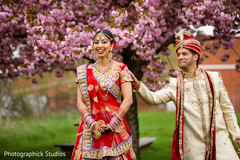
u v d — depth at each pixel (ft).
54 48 14.11
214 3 13.89
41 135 35.17
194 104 9.68
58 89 67.41
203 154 9.43
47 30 14.49
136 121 17.99
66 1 17.11
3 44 16.39
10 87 47.50
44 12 14.57
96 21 15.66
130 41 13.55
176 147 9.69
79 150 9.49
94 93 9.40
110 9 17.43
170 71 15.93
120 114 9.23
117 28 13.74
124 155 9.36
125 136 9.49
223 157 9.26
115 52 14.76
